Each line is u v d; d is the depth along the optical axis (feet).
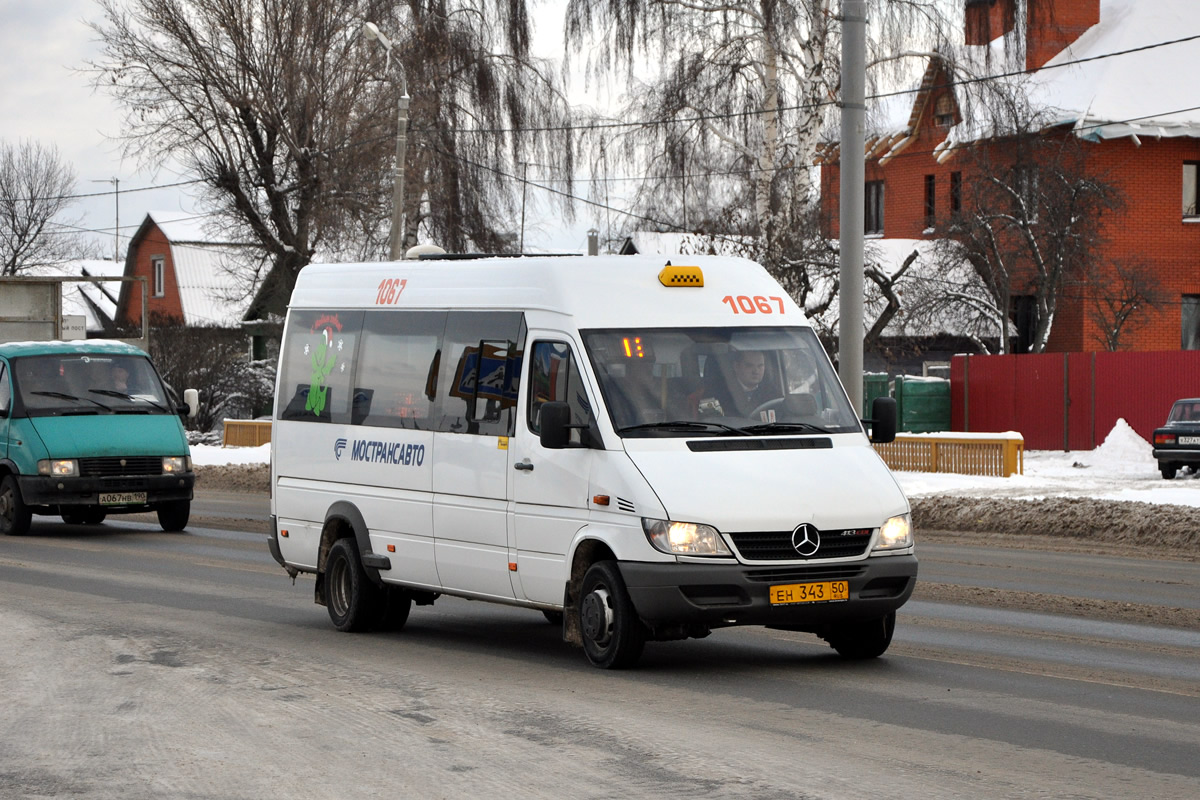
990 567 105.50
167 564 106.73
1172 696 55.36
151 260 454.40
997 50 233.14
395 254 217.36
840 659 64.80
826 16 221.87
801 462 60.49
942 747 46.32
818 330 247.29
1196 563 108.68
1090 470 199.21
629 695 55.67
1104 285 278.67
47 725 51.34
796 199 229.04
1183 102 285.64
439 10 274.57
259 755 46.16
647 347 63.41
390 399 74.49
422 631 76.13
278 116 279.08
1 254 496.64
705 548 57.21
